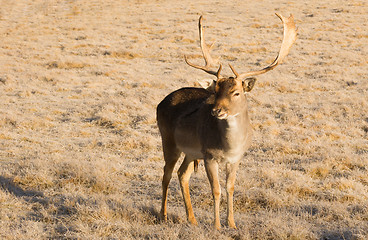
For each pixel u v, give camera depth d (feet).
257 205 60.39
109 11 363.76
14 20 332.19
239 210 59.00
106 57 228.02
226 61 215.72
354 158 79.30
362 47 234.17
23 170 73.05
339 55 214.48
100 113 123.24
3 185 68.08
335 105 129.08
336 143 93.04
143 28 298.56
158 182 70.85
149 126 113.29
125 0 414.21
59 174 73.05
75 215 55.36
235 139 47.62
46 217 56.08
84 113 127.95
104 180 69.41
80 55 233.35
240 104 46.42
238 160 50.39
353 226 50.29
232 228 49.80
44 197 63.93
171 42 260.83
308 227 49.73
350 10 331.98
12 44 255.91
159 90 157.99
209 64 53.11
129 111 126.11
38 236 48.93
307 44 244.63
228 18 323.37
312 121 114.32
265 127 108.88
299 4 367.25
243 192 62.64
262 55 224.12
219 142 48.32
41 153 86.84
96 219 53.72
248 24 301.63
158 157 86.38
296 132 103.19
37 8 381.81
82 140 100.89
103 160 80.28
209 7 374.22
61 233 50.98
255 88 162.40
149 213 57.41
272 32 278.46
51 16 350.43
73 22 321.11
